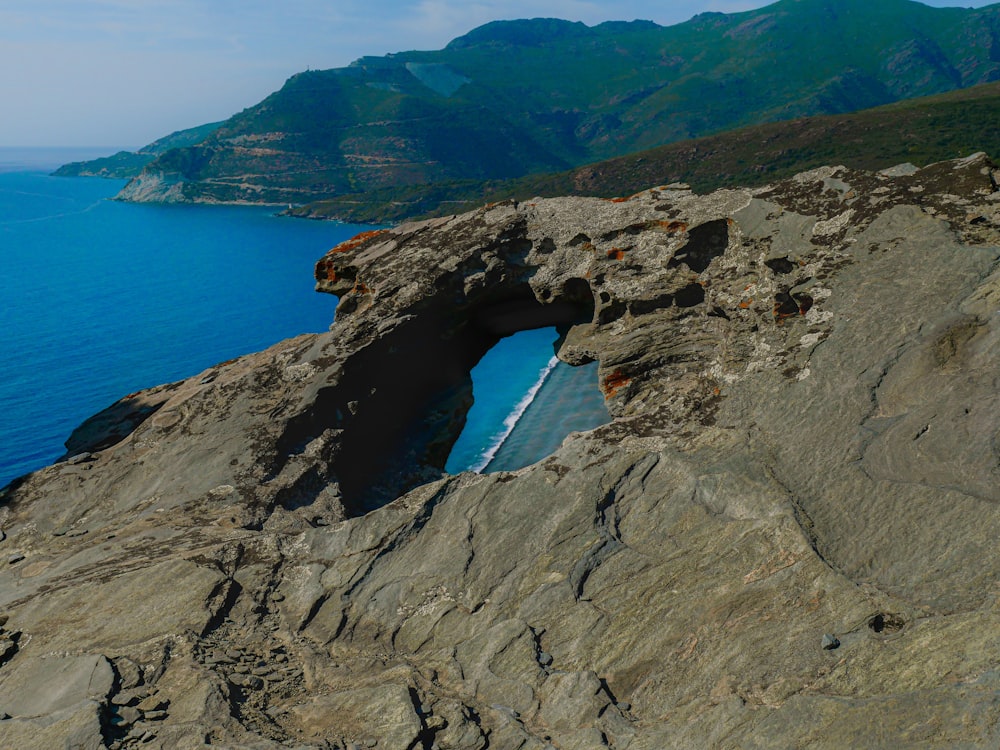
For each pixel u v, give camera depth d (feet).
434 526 58.03
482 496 58.75
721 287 73.67
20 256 544.21
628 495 56.03
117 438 84.23
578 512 54.80
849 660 38.17
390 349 83.92
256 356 92.79
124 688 43.55
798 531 46.68
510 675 44.65
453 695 43.75
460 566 53.67
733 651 41.47
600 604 48.26
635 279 80.43
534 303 94.63
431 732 40.14
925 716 33.32
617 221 83.46
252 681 44.93
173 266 502.38
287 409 74.95
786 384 59.31
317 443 73.61
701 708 39.01
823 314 62.13
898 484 47.80
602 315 83.20
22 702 43.75
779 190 74.69
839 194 70.13
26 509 70.85
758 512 49.98
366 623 51.62
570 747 38.40
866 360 56.85
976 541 42.14
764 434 56.44
